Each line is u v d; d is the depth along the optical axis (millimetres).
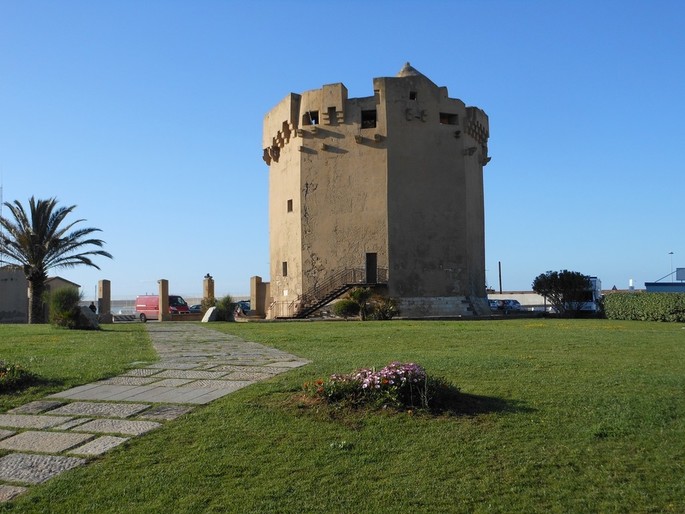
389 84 40250
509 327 24469
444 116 42031
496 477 6797
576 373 11367
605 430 8016
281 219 43844
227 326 28000
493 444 7613
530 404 9141
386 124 39938
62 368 12430
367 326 25484
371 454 7398
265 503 6371
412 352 14797
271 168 46656
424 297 39594
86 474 7141
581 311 41719
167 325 29875
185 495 6598
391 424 8242
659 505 6172
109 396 10219
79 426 8711
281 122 43219
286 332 22250
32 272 37406
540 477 6797
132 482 6906
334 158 40688
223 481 6875
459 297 40281
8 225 37375
